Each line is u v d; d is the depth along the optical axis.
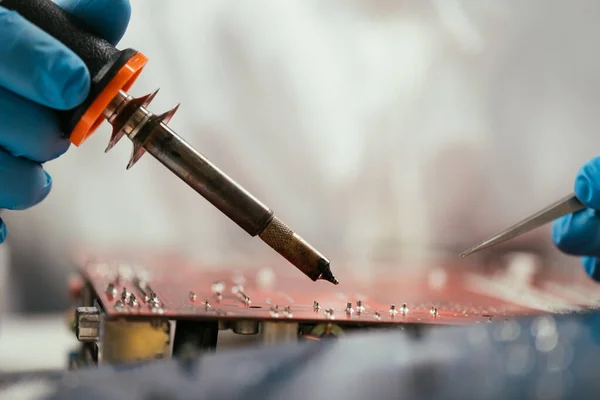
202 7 0.74
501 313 0.36
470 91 0.78
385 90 0.78
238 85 0.76
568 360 0.23
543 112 0.79
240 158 0.77
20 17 0.33
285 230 0.32
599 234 0.44
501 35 0.77
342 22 0.76
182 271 0.47
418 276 0.50
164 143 0.32
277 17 0.75
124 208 0.77
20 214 0.73
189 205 0.78
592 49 0.77
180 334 0.31
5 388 0.23
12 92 0.34
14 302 0.73
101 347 0.31
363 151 0.79
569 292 0.45
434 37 0.77
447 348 0.24
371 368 0.23
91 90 0.32
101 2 0.36
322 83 0.77
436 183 0.79
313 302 0.37
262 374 0.23
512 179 0.80
